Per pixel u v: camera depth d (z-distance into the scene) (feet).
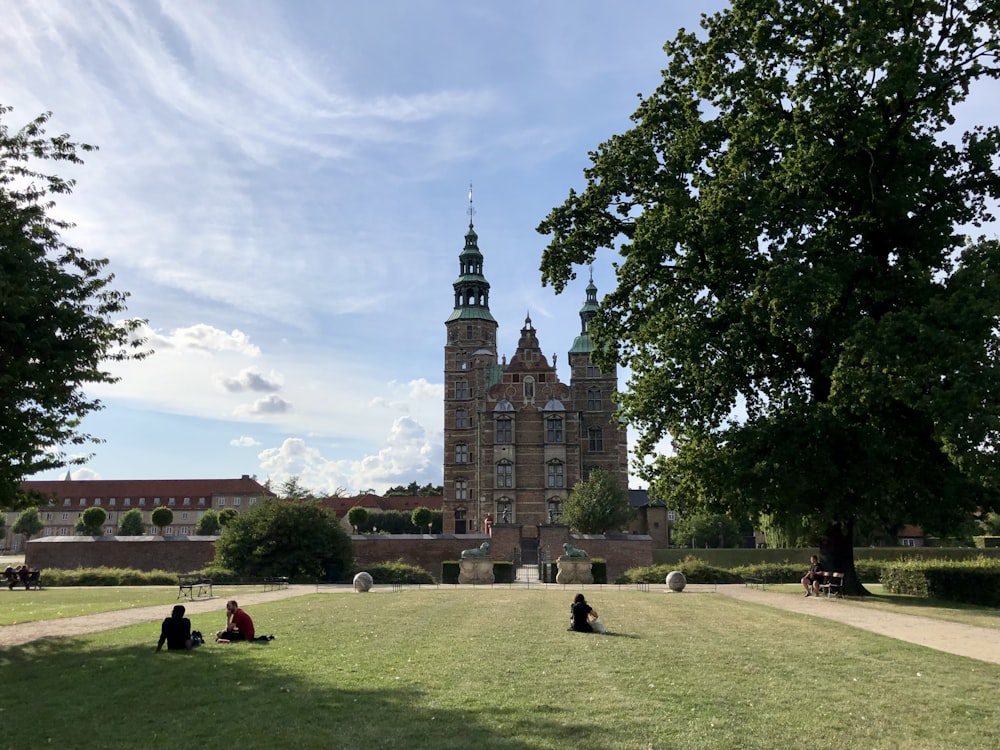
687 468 100.17
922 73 84.53
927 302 80.38
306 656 48.39
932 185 88.53
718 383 95.30
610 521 231.30
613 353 110.22
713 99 96.94
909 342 74.74
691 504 104.99
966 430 69.46
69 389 64.44
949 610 77.41
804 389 98.43
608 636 58.13
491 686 38.63
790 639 56.34
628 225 106.32
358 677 41.11
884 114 88.38
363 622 68.03
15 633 61.36
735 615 73.61
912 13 86.12
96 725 31.91
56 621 70.49
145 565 179.63
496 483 266.98
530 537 259.60
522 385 275.18
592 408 286.05
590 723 31.42
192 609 82.79
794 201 86.17
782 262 84.17
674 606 83.82
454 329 300.20
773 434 92.32
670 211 94.17
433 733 30.07
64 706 35.32
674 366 101.24
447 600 93.86
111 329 67.00
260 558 151.23
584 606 61.16
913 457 89.30
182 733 30.50
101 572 147.43
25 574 131.23
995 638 57.16
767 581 146.30
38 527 385.29
